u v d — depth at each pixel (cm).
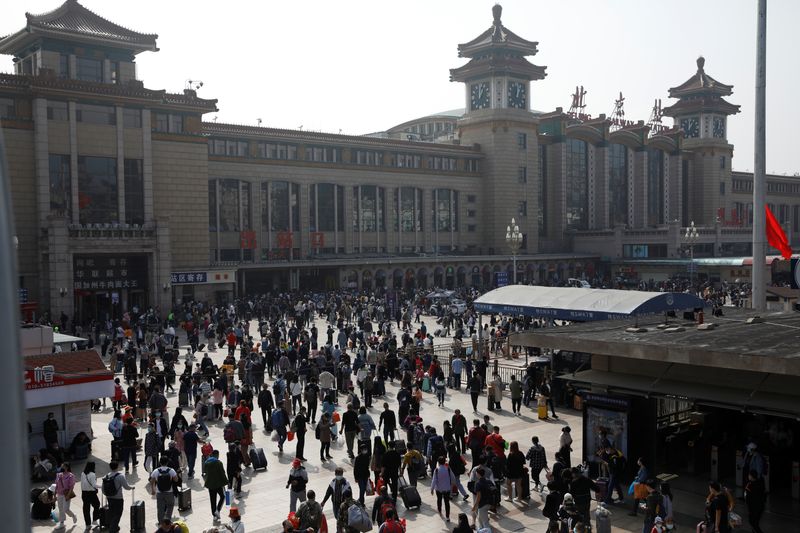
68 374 2402
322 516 1605
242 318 6328
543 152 11619
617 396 1981
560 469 1747
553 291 3741
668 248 10581
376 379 3322
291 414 2902
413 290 8256
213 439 2639
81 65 6481
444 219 10500
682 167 13312
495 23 10869
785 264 3575
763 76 2562
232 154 8438
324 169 9175
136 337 4800
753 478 1630
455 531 1429
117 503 1762
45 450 2225
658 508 1609
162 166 6988
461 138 11169
